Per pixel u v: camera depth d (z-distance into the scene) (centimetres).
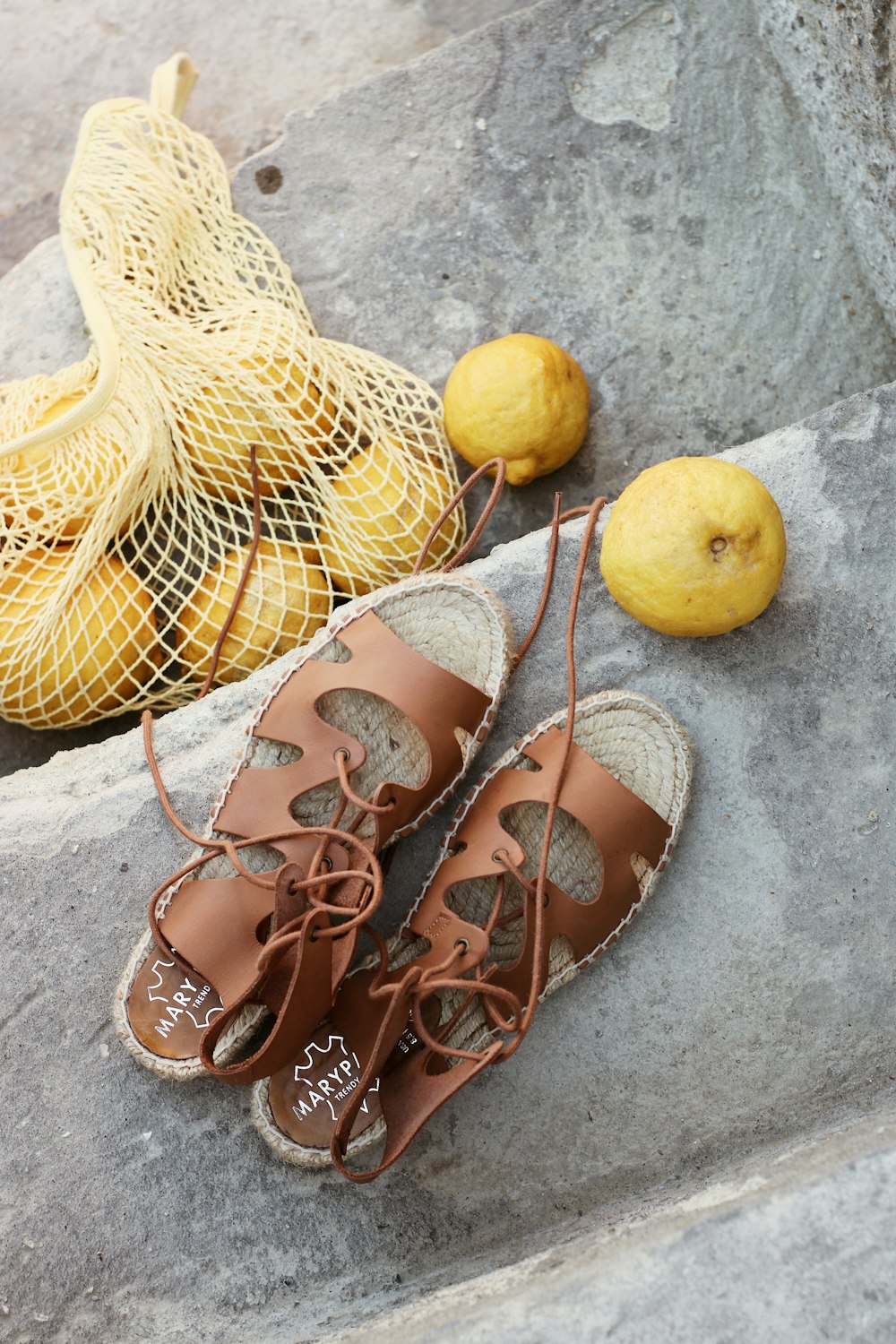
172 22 96
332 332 84
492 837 70
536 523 83
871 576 72
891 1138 61
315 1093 72
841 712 72
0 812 73
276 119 96
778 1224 59
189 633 78
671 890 73
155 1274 71
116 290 77
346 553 78
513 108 84
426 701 70
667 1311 59
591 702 72
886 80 74
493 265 84
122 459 76
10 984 72
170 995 71
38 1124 72
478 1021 72
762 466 73
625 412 84
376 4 96
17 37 97
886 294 82
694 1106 72
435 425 81
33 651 76
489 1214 72
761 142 83
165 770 73
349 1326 69
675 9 83
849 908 72
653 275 84
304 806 73
